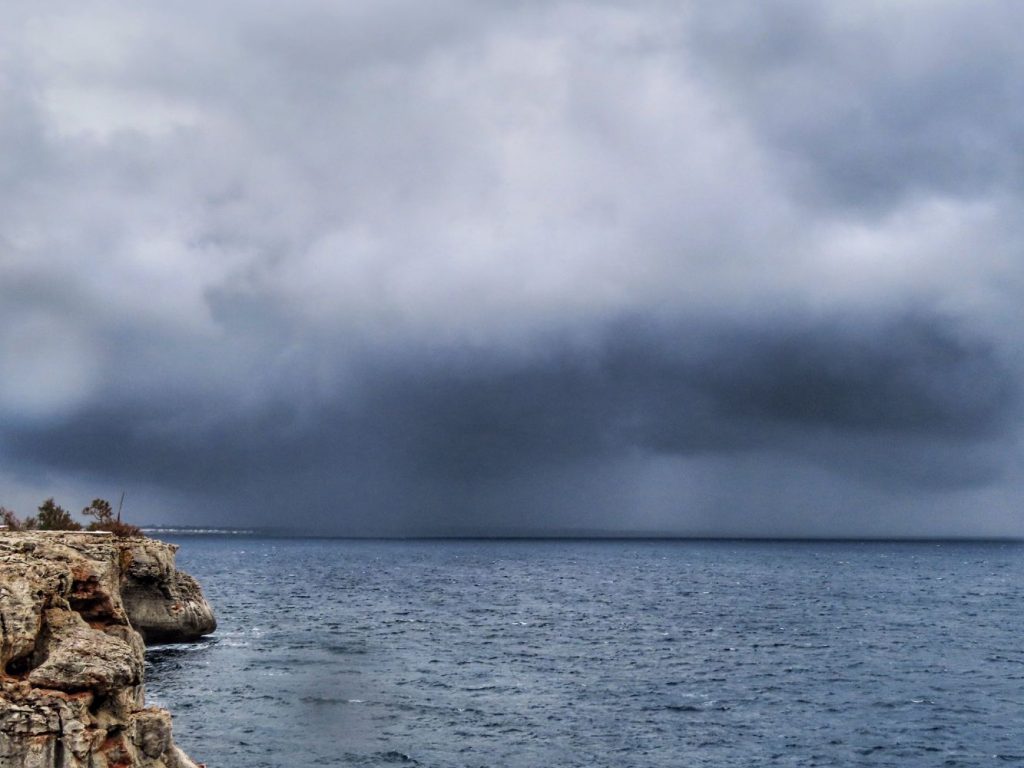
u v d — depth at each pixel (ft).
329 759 178.19
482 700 237.04
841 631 395.96
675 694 250.98
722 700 243.81
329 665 278.46
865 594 606.14
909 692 256.73
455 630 384.27
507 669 286.46
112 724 106.93
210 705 217.56
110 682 106.83
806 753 192.75
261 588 609.01
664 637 372.38
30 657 109.29
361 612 452.35
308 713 214.07
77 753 99.81
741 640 364.58
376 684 252.21
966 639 369.30
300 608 466.29
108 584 148.25
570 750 191.31
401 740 194.18
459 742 194.70
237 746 184.65
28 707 99.50
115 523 286.05
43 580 114.83
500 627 399.03
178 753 117.39
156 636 297.74
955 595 596.70
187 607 305.32
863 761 187.52
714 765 182.91
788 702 242.17
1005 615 465.47
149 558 285.02
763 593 614.34
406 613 453.17
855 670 292.81
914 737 206.39
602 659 311.06
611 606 512.22
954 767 184.14
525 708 229.25
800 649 339.98
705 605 522.47
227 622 386.93
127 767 105.50
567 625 412.16
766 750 194.59
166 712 115.34
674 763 183.73
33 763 97.86
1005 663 307.58
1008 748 197.88
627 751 191.72
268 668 267.80
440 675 271.28
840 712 230.89
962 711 232.73
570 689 255.70
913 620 441.27
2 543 127.75
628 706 234.58
